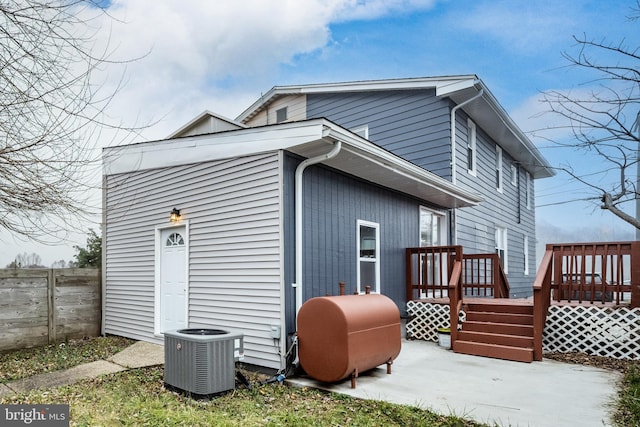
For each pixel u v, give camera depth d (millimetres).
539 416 4117
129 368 5953
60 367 6125
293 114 12656
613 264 7047
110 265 8773
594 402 4531
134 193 8203
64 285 8250
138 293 8055
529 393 4852
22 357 6883
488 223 12266
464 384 5227
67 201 3881
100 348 7438
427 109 9977
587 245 7094
